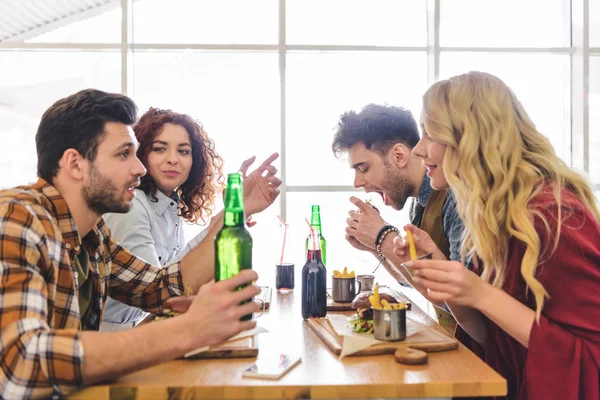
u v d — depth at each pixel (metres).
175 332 0.93
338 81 3.56
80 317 1.30
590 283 1.11
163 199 2.08
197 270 1.50
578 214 1.17
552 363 1.09
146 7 3.51
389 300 1.26
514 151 1.25
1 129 3.44
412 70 3.61
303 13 3.55
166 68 3.53
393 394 0.94
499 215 1.23
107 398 0.93
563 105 3.66
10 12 3.42
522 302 1.21
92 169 1.18
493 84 1.32
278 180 1.71
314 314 1.42
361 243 1.78
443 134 1.30
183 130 2.11
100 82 3.47
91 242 1.32
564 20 3.62
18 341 0.89
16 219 1.01
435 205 1.84
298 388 0.94
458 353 1.13
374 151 1.92
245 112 3.52
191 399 0.94
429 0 3.57
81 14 3.44
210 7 3.53
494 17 3.59
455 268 1.12
